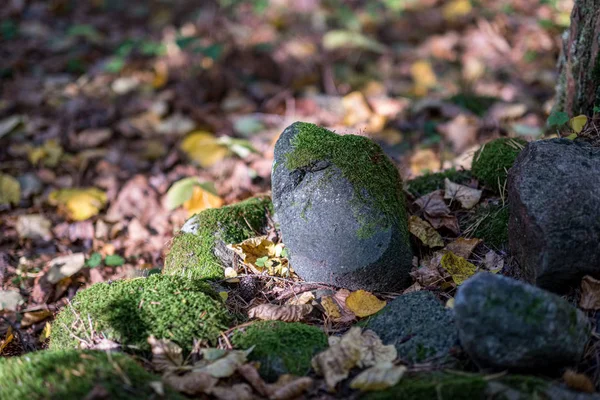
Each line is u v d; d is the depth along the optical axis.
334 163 1.59
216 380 1.44
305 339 1.50
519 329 1.40
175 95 2.47
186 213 1.96
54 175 2.11
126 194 2.04
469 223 1.70
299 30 3.02
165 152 2.20
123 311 1.53
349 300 1.56
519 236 1.55
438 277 1.60
